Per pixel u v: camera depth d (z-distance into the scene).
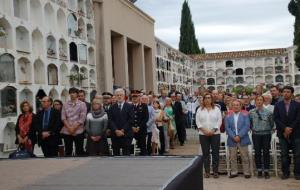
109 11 11.49
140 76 14.97
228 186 6.30
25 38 7.62
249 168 7.07
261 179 6.82
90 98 10.20
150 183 1.87
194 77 33.41
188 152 10.28
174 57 24.47
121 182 1.91
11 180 2.08
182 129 11.80
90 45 10.44
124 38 12.88
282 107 6.77
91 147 7.31
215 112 7.18
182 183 1.95
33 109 7.64
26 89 7.46
